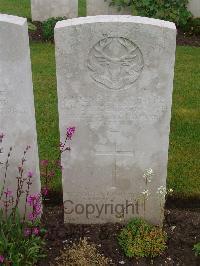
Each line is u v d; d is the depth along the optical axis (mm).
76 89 1388
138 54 1333
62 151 1456
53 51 3027
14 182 1560
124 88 1386
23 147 1488
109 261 1482
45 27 3221
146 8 3219
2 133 1440
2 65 1350
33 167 1527
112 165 1524
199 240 1547
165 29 1287
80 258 1450
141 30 1296
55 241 1550
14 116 1432
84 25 1295
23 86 1382
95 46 1324
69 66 1351
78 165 1527
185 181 1814
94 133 1465
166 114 1420
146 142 1475
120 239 1536
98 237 1572
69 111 1425
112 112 1427
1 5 3893
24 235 1491
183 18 3312
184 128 2156
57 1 3412
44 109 2311
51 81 2611
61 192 1778
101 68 1355
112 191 1579
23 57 1339
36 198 1451
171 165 1903
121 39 1315
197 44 3211
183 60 2904
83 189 1577
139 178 1546
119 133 1464
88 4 3285
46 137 2068
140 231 1532
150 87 1379
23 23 1307
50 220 1646
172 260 1482
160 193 1537
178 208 1733
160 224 1600
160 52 1322
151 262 1477
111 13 3293
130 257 1487
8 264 1361
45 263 1472
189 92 2500
